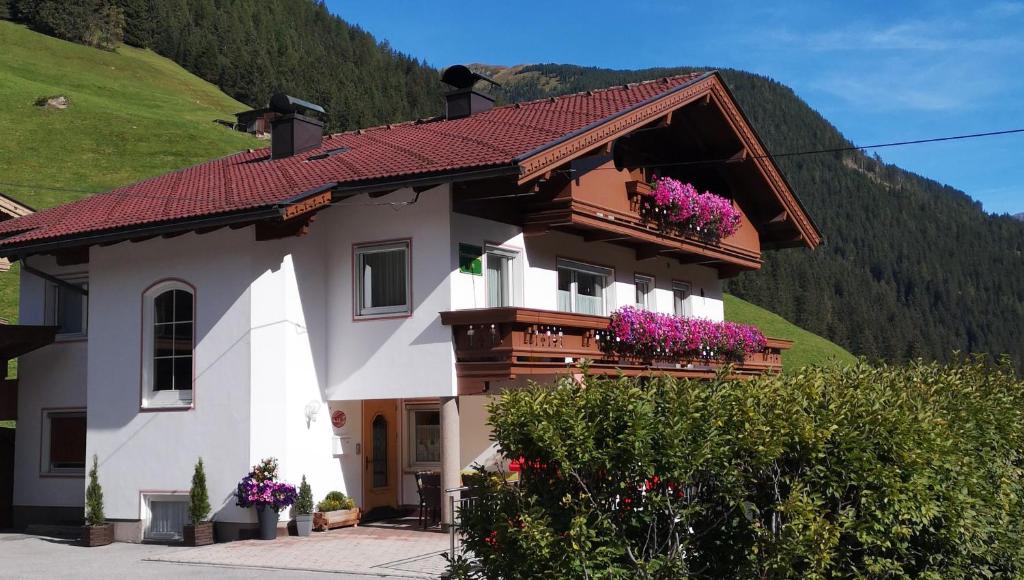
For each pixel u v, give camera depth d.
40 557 15.82
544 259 18.78
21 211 23.69
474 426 19.39
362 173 16.78
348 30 185.50
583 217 17.67
